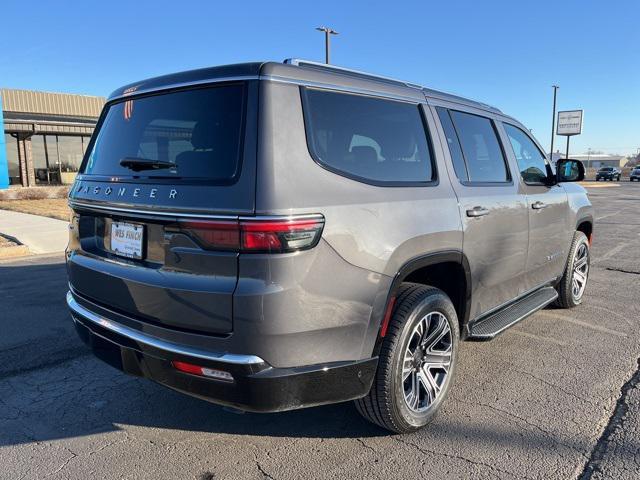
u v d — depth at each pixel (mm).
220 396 2537
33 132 22906
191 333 2539
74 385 3938
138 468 2879
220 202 2432
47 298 6324
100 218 3104
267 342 2406
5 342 4805
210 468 2879
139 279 2709
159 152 2863
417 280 3633
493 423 3326
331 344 2600
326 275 2531
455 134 3717
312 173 2574
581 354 4484
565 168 4938
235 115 2578
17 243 10312
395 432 3154
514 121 4727
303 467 2879
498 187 4016
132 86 3238
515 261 4258
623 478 2748
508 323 4047
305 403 2596
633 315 5582
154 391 3838
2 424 3359
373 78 3244
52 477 2791
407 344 2994
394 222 2885
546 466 2863
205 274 2479
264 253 2363
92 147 3451
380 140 3064
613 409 3494
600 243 10641
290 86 2646
